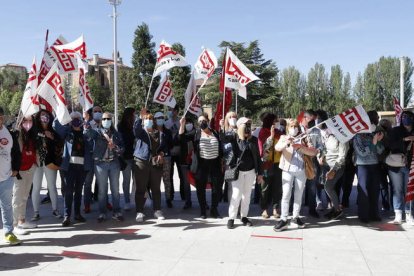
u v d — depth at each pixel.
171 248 5.52
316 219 7.38
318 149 6.82
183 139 8.30
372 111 7.10
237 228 6.68
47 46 8.20
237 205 6.67
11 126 7.75
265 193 7.42
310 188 7.53
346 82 69.44
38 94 6.63
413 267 4.82
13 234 5.72
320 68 69.94
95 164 7.02
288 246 5.64
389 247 5.61
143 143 7.18
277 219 7.37
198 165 7.39
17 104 57.25
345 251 5.42
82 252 5.35
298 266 4.83
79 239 5.98
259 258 5.11
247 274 4.56
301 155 6.57
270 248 5.54
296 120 6.73
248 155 6.68
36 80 7.38
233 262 4.96
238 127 6.70
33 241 5.88
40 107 7.18
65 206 6.84
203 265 4.86
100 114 7.12
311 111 7.09
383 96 66.38
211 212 7.50
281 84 71.12
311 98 69.00
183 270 4.68
